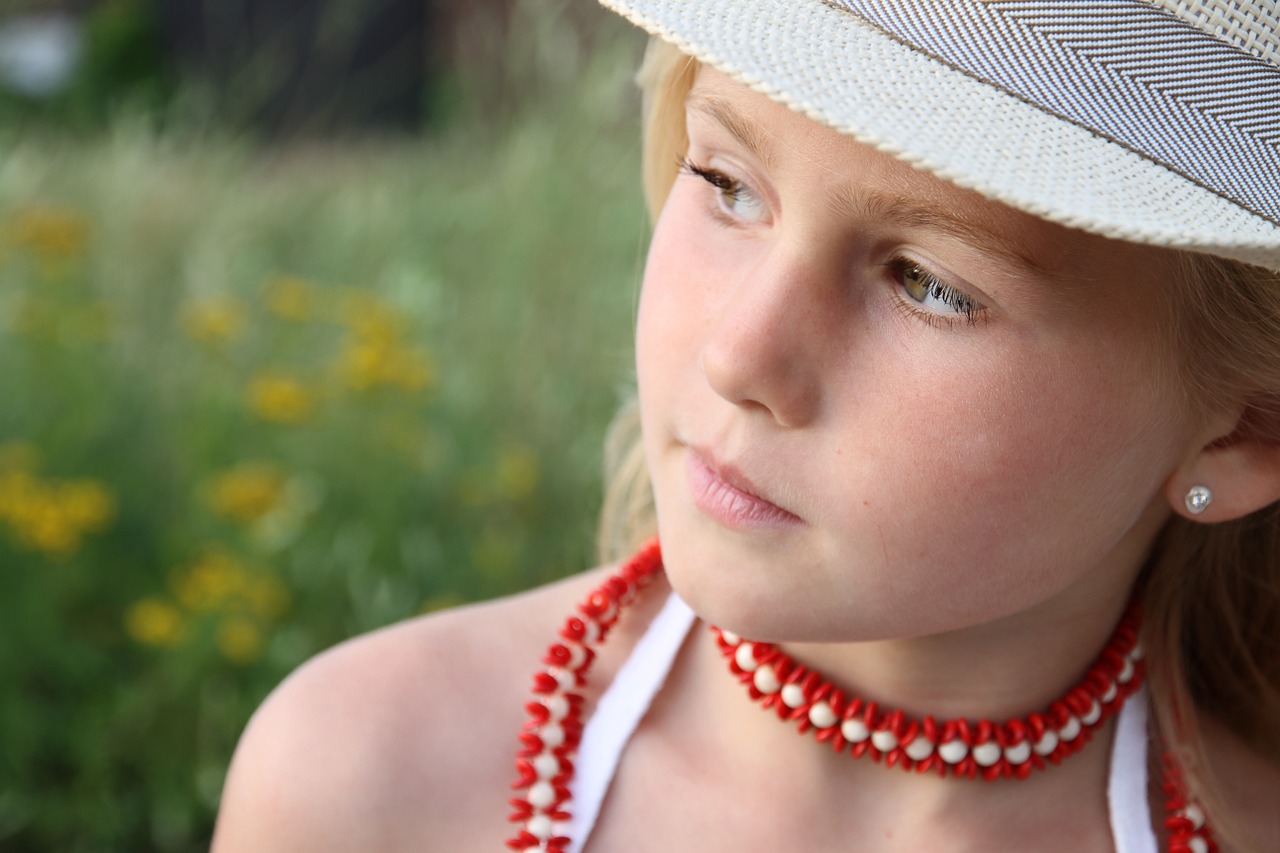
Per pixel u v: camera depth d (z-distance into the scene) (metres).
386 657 0.86
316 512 1.67
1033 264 0.70
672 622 0.85
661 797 0.82
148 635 1.53
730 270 0.74
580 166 2.12
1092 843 0.83
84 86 4.24
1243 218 0.70
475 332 1.94
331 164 2.86
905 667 0.81
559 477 1.74
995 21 0.71
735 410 0.73
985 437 0.72
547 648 0.87
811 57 0.70
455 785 0.83
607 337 1.89
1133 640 0.84
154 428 1.84
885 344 0.72
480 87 2.74
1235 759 0.89
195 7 4.40
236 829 0.84
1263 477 0.78
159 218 2.28
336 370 1.82
